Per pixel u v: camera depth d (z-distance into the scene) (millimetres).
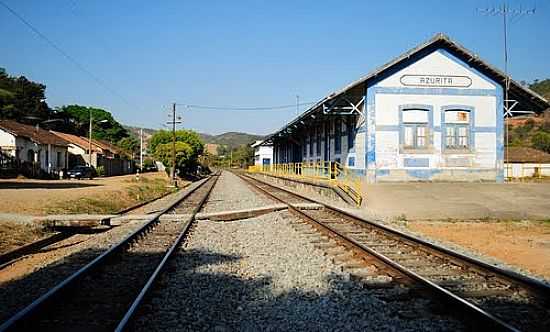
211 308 7266
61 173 52906
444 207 20844
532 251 12070
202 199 28719
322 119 39938
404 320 6656
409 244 12180
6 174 45594
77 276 8555
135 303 6891
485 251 12070
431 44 31281
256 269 9852
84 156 70000
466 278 8914
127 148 112250
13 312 7363
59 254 12258
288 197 29516
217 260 10867
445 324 6477
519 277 8102
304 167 41531
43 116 88688
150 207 27047
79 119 110062
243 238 14109
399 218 18188
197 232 15367
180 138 83812
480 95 32062
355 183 24266
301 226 16000
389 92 31281
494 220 17906
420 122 31562
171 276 9312
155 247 12727
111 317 6953
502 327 5867
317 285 8500
